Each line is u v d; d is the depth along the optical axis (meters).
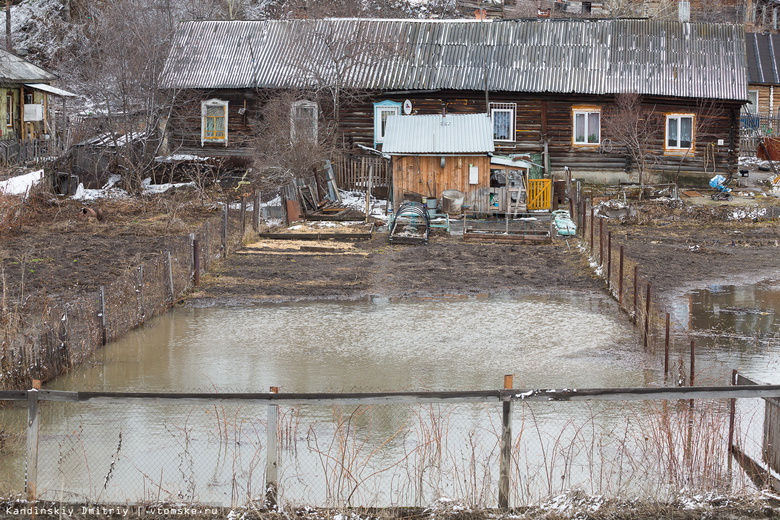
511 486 7.80
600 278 19.80
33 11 51.41
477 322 15.83
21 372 11.10
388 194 30.39
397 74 33.03
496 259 22.11
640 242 24.47
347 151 33.22
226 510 7.11
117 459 8.31
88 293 17.27
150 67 32.34
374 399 7.04
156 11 42.16
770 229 26.86
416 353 13.59
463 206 28.39
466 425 9.94
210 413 10.46
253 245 23.91
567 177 29.75
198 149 34.44
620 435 9.52
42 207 27.92
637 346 14.02
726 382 11.65
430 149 28.16
